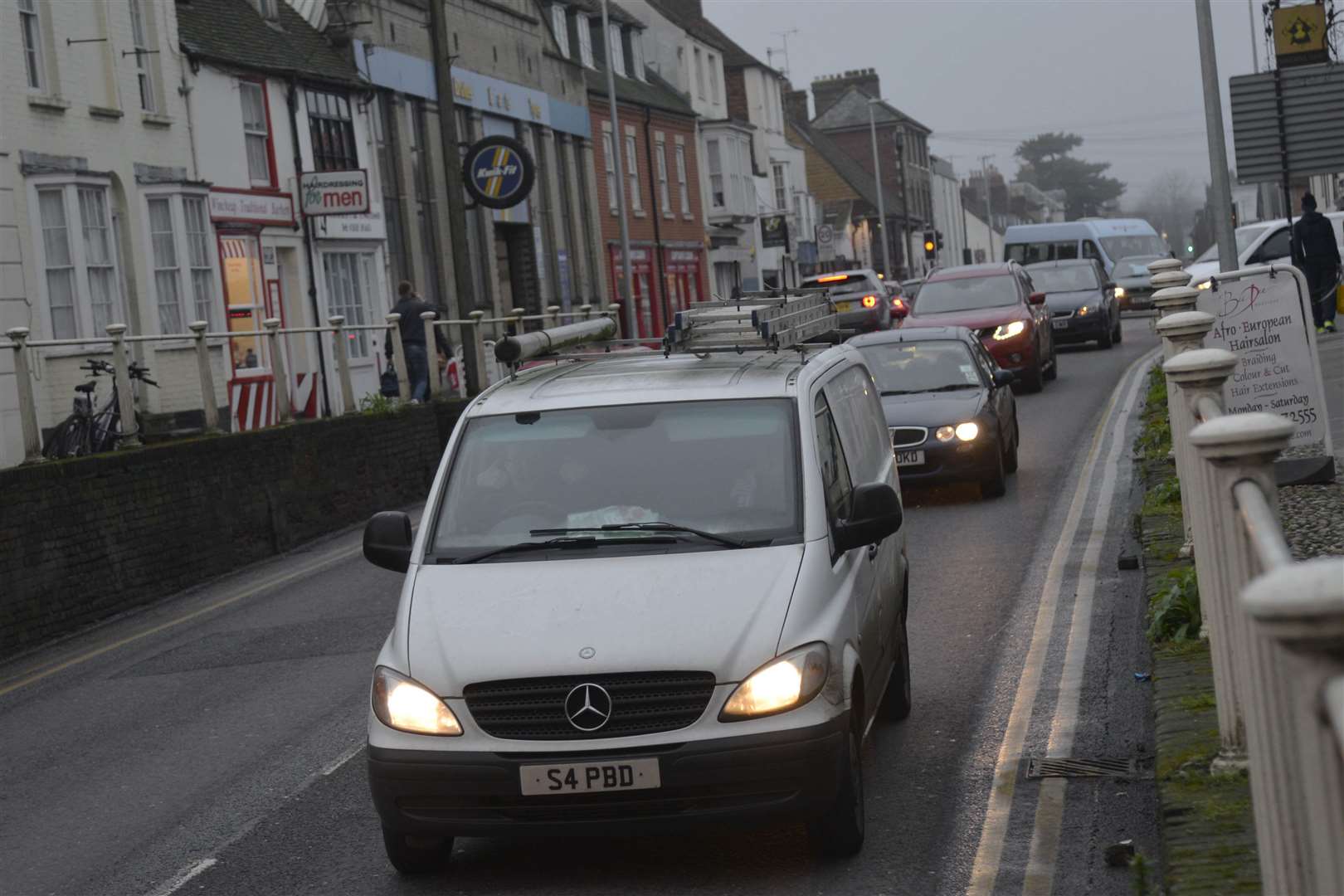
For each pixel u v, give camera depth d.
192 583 33.44
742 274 138.75
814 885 12.28
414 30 74.19
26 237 43.25
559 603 12.80
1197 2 43.44
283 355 40.88
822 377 15.98
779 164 159.62
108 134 47.66
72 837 15.61
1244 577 9.98
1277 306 24.00
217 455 34.88
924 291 58.44
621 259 108.00
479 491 14.41
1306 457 24.20
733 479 14.02
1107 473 35.47
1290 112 43.53
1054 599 22.77
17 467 28.53
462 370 56.53
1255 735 7.53
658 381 15.34
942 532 30.19
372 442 43.50
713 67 139.25
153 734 19.81
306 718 19.62
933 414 33.91
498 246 86.44
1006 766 15.05
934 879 12.20
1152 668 16.09
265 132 58.19
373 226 66.38
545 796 12.12
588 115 101.56
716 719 12.08
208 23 56.94
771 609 12.55
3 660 26.89
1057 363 68.69
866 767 15.52
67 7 46.19
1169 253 113.06
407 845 13.01
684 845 13.55
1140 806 13.38
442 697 12.36
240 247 55.38
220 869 14.00
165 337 35.38
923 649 20.61
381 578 31.28
